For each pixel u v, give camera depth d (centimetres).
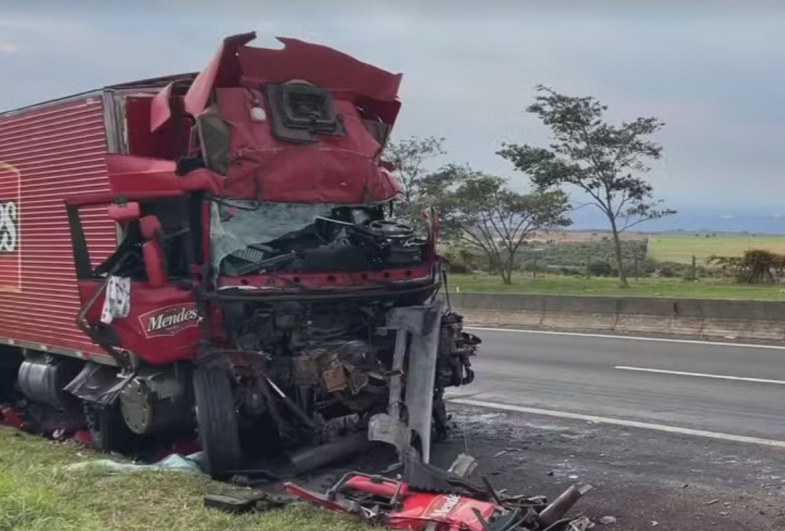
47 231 902
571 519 579
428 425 691
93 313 724
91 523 522
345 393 705
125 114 770
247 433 791
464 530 502
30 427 974
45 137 894
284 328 696
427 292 786
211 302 682
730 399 997
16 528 503
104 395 795
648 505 628
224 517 548
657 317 1708
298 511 562
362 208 809
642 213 2753
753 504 623
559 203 3009
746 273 2758
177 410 742
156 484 627
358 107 823
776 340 1528
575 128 2739
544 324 1898
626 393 1055
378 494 575
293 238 739
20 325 971
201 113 697
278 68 734
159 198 704
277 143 720
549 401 1023
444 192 3109
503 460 770
